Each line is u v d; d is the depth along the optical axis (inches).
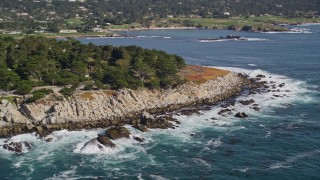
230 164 3567.9
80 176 3363.7
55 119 4507.9
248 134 4269.2
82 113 4653.1
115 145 3917.3
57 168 3501.5
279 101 5521.7
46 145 3964.1
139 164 3575.3
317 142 4033.0
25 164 3570.4
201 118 4776.1
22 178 3326.8
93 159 3671.3
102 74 5585.6
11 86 5007.4
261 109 5142.7
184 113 4921.3
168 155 3754.9
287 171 3417.8
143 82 5595.5
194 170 3459.6
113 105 4899.1
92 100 4837.6
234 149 3882.9
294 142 4037.9
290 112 5022.1
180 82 5703.7
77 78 5408.5
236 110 5073.8
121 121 4618.6
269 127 4480.8
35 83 5187.0
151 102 5191.9
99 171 3449.8
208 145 3978.8
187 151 3836.1
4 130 4276.6
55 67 5851.4
